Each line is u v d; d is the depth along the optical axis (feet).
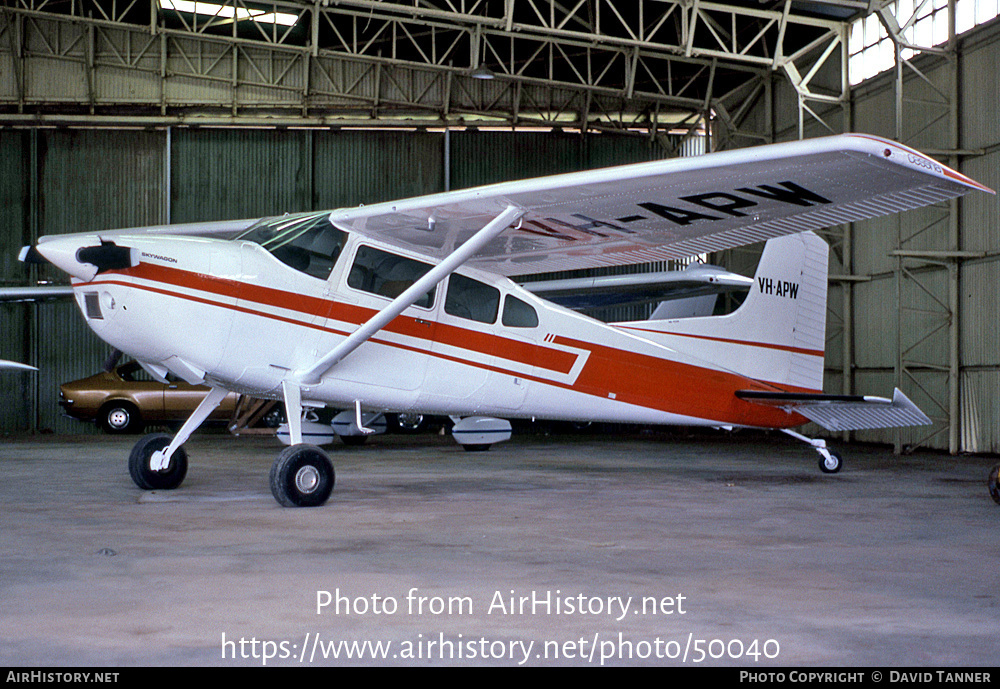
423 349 23.16
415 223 21.43
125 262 19.15
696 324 27.73
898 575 12.79
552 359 25.09
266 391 21.79
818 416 27.63
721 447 44.57
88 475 27.71
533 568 13.10
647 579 12.41
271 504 20.17
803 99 46.42
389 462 33.47
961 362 41.55
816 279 30.09
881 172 16.62
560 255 24.25
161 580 12.15
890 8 45.65
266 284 20.80
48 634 9.53
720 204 19.65
